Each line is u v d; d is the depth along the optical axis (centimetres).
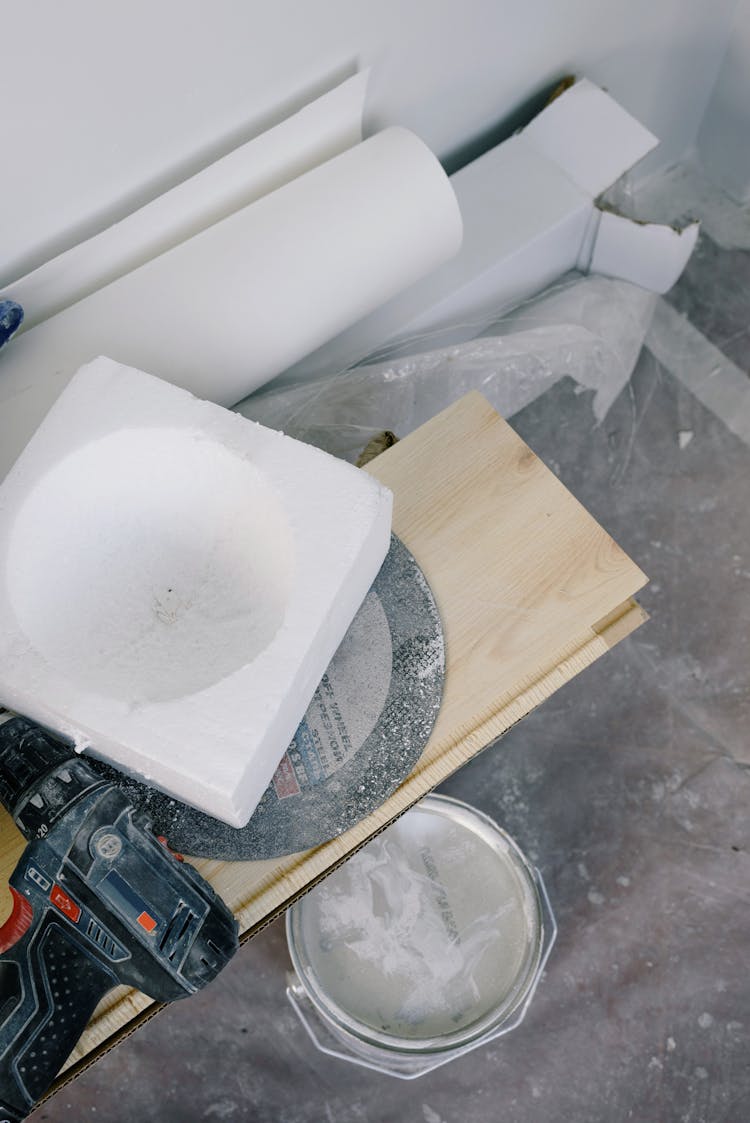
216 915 91
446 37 136
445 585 107
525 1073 155
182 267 121
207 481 99
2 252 114
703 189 201
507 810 166
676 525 179
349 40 123
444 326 159
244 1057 157
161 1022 158
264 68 118
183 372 121
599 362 172
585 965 159
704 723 169
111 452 97
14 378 116
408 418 159
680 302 193
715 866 162
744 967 157
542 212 153
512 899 140
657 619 175
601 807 166
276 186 132
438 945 139
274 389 149
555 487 109
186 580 102
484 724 102
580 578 106
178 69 109
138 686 94
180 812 100
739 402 187
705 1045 155
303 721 103
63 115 104
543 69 157
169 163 120
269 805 100
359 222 126
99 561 101
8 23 92
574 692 171
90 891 89
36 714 94
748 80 177
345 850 101
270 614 96
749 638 173
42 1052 88
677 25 166
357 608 106
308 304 126
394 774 101
